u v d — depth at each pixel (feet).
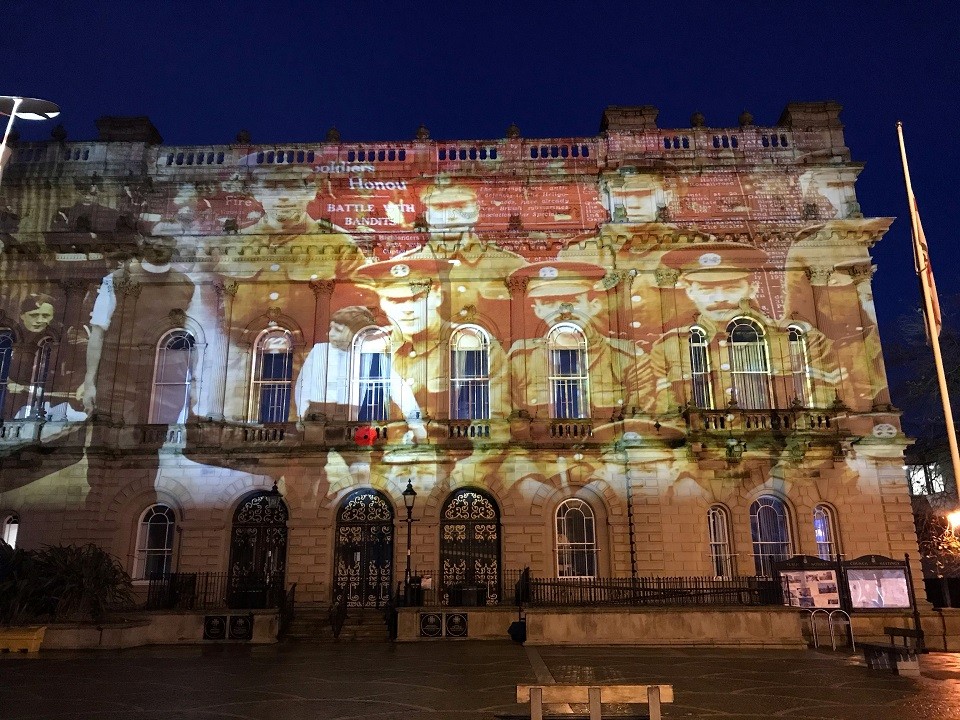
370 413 97.19
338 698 44.45
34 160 103.55
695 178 101.60
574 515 92.89
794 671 54.85
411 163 103.60
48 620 69.51
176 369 98.53
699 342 98.17
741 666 57.21
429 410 95.20
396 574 90.43
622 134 104.01
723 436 89.86
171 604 86.28
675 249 98.89
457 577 90.89
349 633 77.87
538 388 95.96
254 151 104.12
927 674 54.49
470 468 92.89
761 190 101.30
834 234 98.78
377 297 99.35
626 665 57.57
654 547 89.20
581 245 99.30
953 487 123.13
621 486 92.07
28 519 90.68
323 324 97.86
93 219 101.19
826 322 96.58
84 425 93.35
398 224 101.60
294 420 95.35
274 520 93.09
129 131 104.88
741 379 96.94
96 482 92.12
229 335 97.86
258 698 44.45
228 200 102.47
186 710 40.88
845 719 39.09
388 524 92.79
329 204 102.37
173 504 92.89
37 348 98.07
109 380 95.50
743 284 98.58
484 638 74.95
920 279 57.06
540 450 92.68
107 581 76.38
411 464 93.15
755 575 88.48
